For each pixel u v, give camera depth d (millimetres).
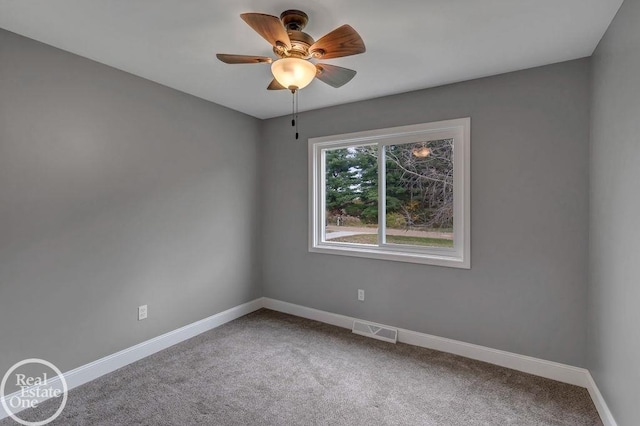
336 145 3461
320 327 3342
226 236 3459
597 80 2055
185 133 3008
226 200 3451
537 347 2432
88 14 1758
